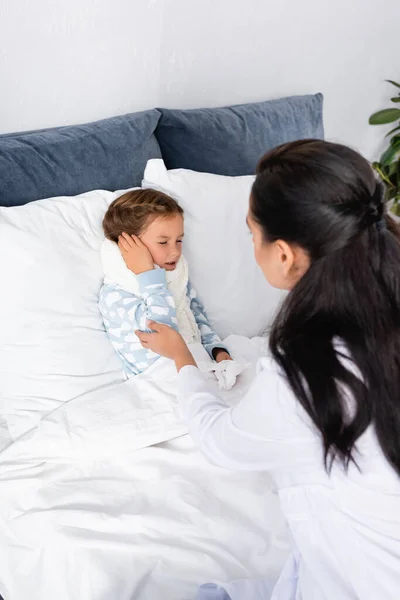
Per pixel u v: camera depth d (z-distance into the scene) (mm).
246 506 1144
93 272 1381
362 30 2232
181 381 1042
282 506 954
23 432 1281
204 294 1564
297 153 778
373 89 2414
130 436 1221
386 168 2402
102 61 1671
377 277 766
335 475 855
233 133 1792
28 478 1166
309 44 2127
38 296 1291
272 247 839
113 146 1563
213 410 948
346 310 774
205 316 1552
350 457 792
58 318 1314
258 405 844
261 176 811
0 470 1187
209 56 1895
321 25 2113
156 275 1354
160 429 1238
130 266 1364
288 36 2053
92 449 1210
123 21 1653
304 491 912
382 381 771
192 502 1125
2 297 1264
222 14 1850
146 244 1390
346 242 760
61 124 1680
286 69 2121
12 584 1058
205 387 1018
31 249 1294
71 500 1127
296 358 779
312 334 780
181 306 1464
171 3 1721
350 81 2328
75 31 1581
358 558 865
